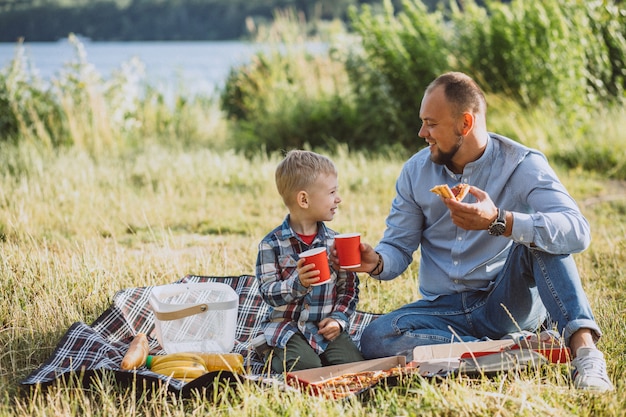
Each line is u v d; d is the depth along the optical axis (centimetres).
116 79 1373
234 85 1478
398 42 1228
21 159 990
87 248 595
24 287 505
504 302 407
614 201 865
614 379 379
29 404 358
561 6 1209
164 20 8131
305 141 1246
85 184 899
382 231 728
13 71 1242
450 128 403
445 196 370
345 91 1286
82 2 7994
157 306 416
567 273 381
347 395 362
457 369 373
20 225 686
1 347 424
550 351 375
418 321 424
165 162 1046
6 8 7738
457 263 429
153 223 766
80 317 475
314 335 414
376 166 1030
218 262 590
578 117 1141
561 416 330
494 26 1202
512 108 1151
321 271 385
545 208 398
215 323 426
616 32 1238
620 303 510
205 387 366
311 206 415
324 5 3697
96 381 375
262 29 1528
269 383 369
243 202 862
